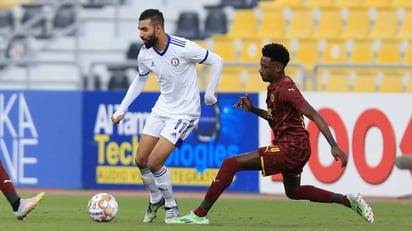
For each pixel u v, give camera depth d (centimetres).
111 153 5397
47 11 7638
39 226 3122
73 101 5462
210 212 4069
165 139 3294
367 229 3194
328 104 5078
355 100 5041
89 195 5062
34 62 5700
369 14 7025
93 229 3002
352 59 6725
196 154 5256
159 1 7569
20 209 3269
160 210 4028
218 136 5225
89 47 7306
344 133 5050
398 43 6731
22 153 5525
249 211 4144
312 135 5056
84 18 7469
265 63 3134
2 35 7631
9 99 5531
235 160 3180
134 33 7375
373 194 5025
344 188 5044
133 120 5334
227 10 7306
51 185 5497
